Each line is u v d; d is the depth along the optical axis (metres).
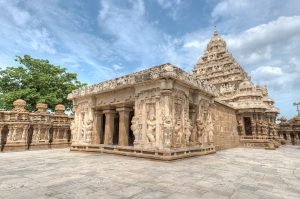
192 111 14.95
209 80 39.00
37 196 5.11
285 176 7.99
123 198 5.02
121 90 15.05
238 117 26.75
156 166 9.42
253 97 26.91
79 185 6.13
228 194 5.52
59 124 22.69
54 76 29.03
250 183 6.76
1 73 26.06
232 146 23.69
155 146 11.71
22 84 26.98
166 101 11.57
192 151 13.22
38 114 20.53
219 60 39.94
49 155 13.90
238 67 36.44
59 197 5.05
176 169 8.81
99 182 6.50
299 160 12.88
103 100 16.45
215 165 10.18
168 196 5.22
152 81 12.45
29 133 19.91
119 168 8.88
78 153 15.30
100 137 17.25
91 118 16.95
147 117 12.65
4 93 24.78
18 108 19.31
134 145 12.91
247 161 12.08
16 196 5.10
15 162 10.62
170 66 11.61
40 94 26.98
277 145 25.39
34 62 27.78
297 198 5.30
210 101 17.00
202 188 6.03
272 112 30.39
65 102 29.94
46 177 7.15
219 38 42.12
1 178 7.00
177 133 12.10
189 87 14.02
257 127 25.39
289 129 34.59
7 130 18.14
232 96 29.25
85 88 17.61
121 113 15.12
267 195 5.51
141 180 6.81
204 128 15.77
